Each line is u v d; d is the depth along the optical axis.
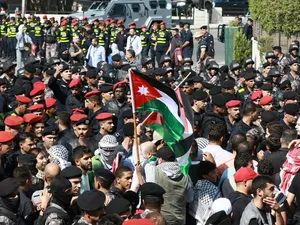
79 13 51.78
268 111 15.11
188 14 60.28
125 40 38.72
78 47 33.06
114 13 49.22
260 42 31.58
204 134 15.49
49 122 15.31
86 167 11.84
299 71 21.94
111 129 14.59
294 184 10.93
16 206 10.35
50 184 10.22
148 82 11.79
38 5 61.53
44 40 40.28
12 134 12.99
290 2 30.81
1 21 45.19
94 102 16.50
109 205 9.68
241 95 19.61
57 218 9.84
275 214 10.30
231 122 15.99
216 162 12.68
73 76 20.42
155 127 12.09
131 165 12.29
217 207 10.30
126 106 16.89
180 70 24.11
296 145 11.28
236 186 11.04
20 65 37.28
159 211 10.34
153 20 49.72
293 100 17.14
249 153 12.20
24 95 16.80
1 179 12.05
